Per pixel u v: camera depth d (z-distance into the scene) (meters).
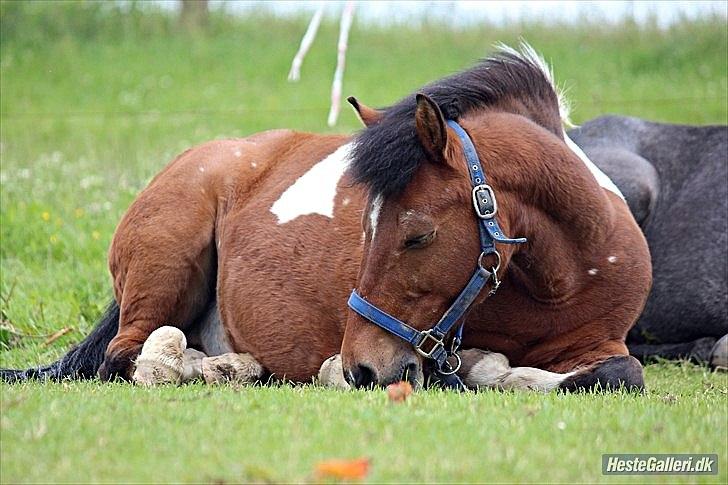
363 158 9.15
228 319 11.44
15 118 29.27
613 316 10.12
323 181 11.20
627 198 14.49
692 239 14.36
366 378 9.06
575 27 37.25
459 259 9.06
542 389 9.62
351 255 10.49
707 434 7.41
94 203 19.16
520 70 10.44
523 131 9.68
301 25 39.59
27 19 37.22
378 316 9.07
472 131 9.58
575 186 9.64
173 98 31.86
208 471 6.38
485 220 9.10
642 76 32.78
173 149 24.72
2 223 18.44
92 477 6.30
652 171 15.03
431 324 9.13
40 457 6.64
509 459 6.61
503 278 9.80
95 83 33.34
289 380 10.91
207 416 7.56
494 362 9.98
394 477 6.28
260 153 12.02
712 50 34.41
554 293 9.87
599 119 16.16
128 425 7.34
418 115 8.91
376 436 7.05
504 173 9.39
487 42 37.12
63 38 36.81
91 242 17.67
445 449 6.80
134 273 11.57
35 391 8.98
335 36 38.34
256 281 11.09
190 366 11.08
